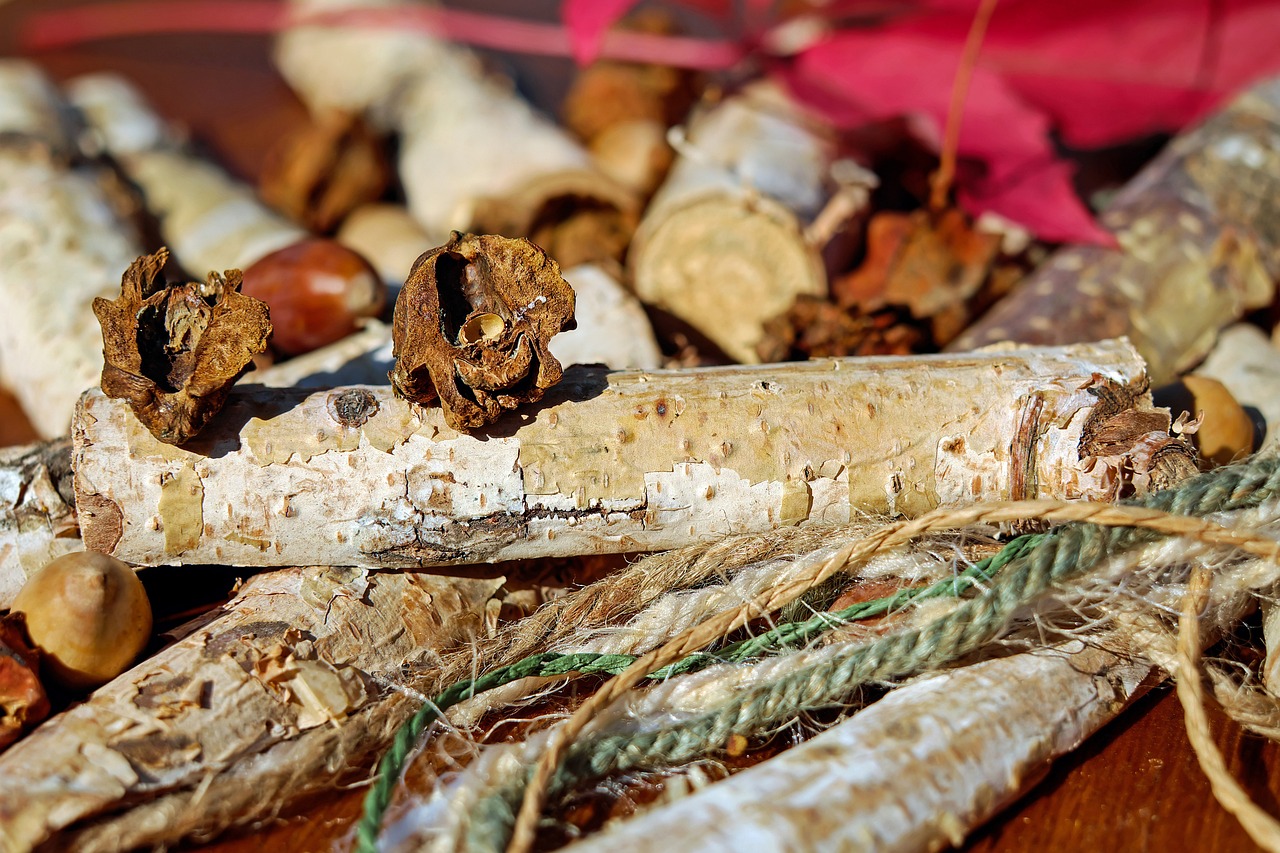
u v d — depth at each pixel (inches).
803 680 7.5
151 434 7.7
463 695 7.6
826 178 11.4
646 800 7.4
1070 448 7.9
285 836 7.4
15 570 8.1
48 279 10.1
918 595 7.7
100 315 7.5
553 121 15.1
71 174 11.2
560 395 7.9
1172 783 7.5
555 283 7.6
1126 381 8.1
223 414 7.7
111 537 7.7
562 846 7.2
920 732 7.1
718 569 8.0
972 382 8.1
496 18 18.3
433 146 13.0
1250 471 7.7
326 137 12.2
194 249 11.4
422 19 14.5
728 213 10.0
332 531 7.8
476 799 7.1
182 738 7.3
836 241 10.5
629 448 7.9
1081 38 11.5
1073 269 10.0
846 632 7.7
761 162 11.2
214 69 19.8
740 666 7.7
